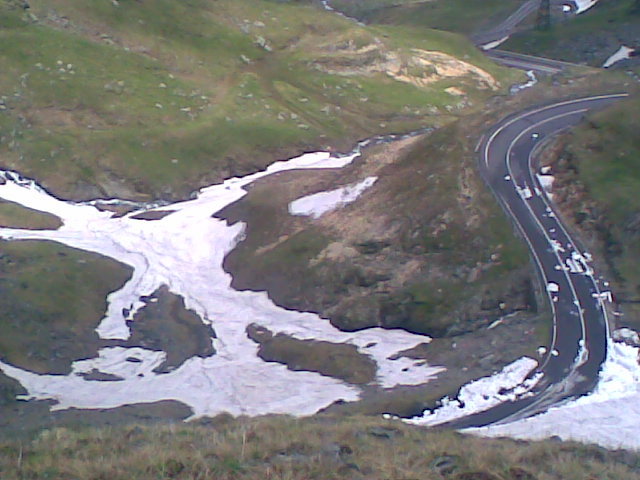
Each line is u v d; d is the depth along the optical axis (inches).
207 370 1471.5
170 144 2509.8
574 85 2610.7
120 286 1852.9
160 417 1211.9
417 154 2005.4
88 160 2405.3
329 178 2143.2
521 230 1630.2
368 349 1493.6
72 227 2175.2
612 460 741.9
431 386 1300.4
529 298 1496.1
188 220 2162.9
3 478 634.2
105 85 2662.4
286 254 1831.9
